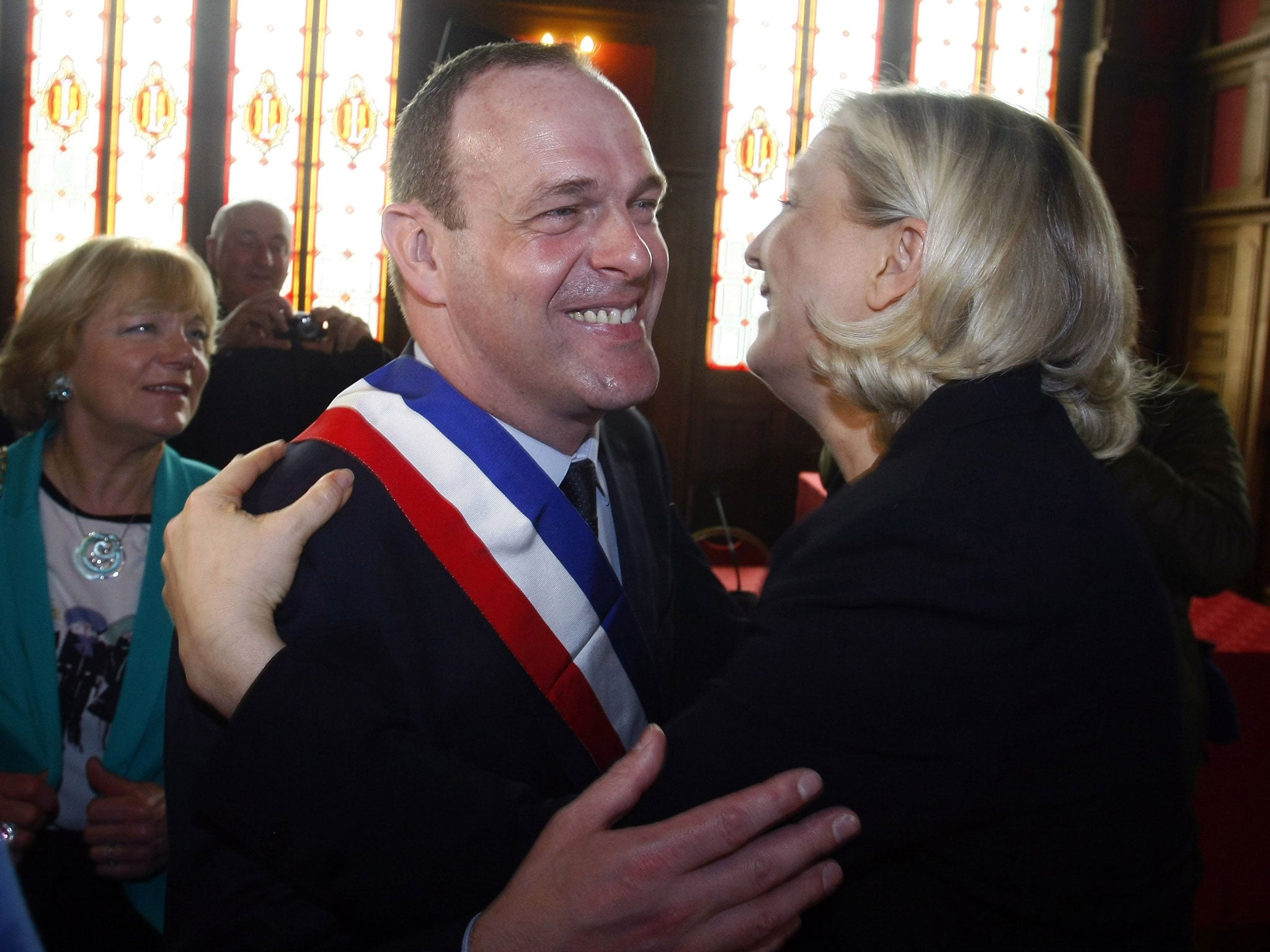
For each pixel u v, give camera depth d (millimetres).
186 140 4789
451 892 716
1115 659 743
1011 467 770
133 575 1337
